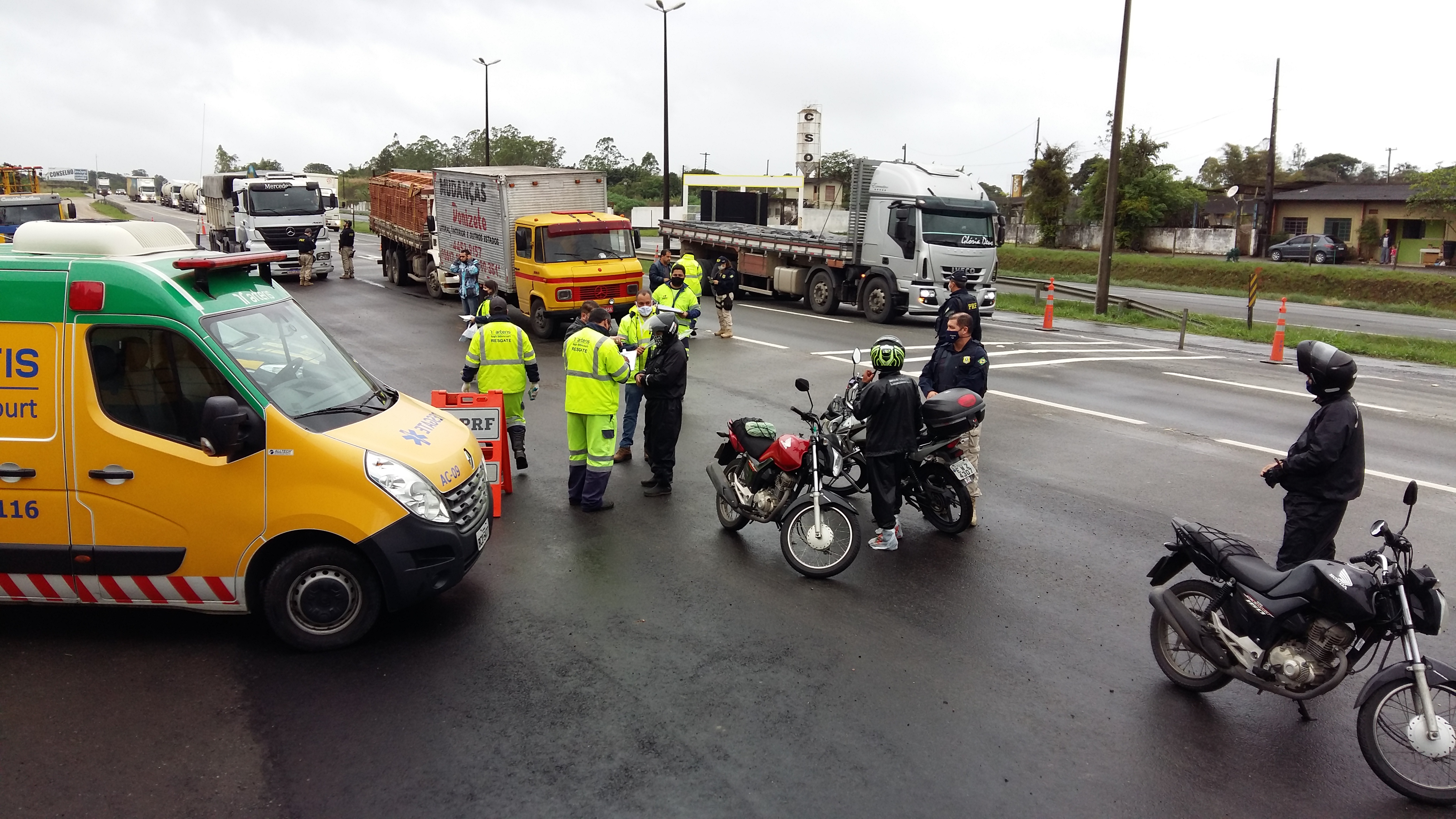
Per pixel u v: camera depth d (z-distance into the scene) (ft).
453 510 19.49
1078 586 23.13
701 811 13.89
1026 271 166.61
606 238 63.36
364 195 251.39
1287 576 16.51
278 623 18.53
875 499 24.84
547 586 22.29
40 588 18.45
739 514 25.61
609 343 27.07
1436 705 15.67
